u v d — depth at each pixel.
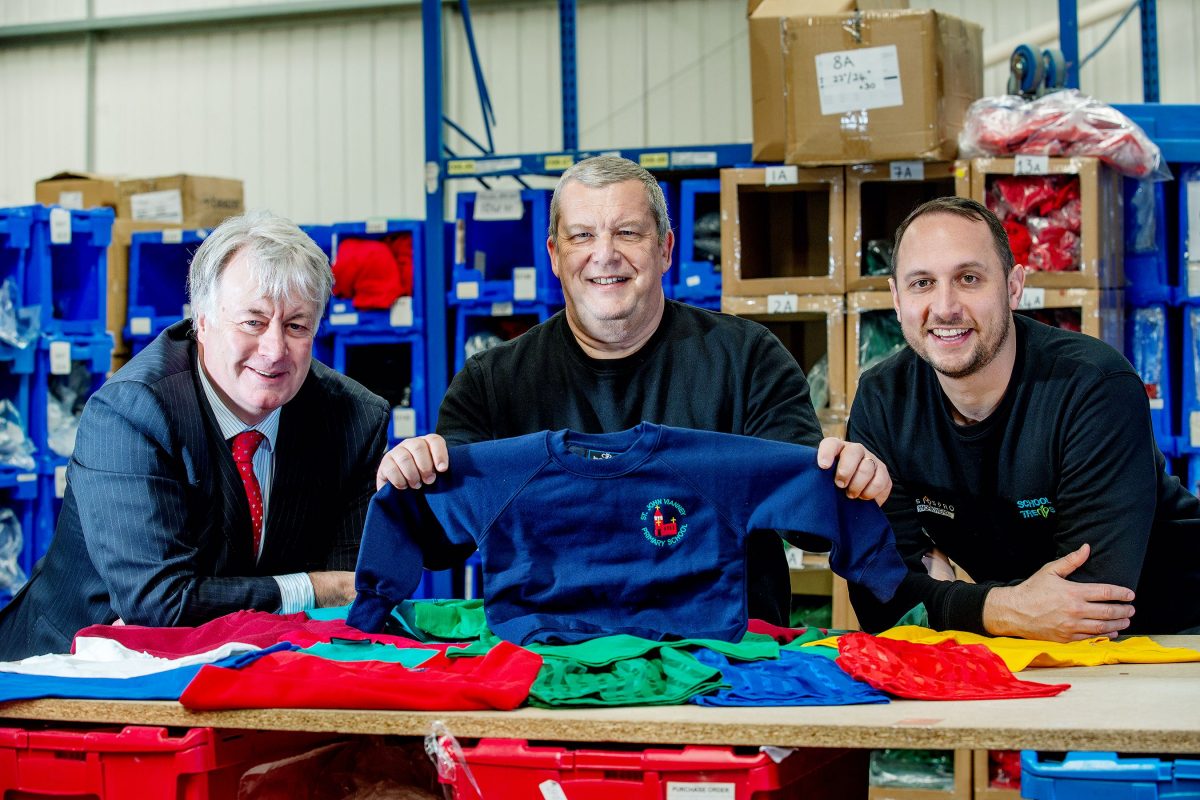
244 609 2.14
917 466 2.27
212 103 7.91
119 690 1.66
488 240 5.11
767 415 2.21
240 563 2.28
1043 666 1.88
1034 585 2.03
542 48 7.48
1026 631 2.01
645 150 4.56
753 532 2.05
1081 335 2.21
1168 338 4.49
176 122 7.95
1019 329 2.25
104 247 4.85
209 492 2.21
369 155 7.70
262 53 7.84
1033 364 2.16
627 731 1.51
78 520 2.24
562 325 2.38
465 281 4.79
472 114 7.55
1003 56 6.42
